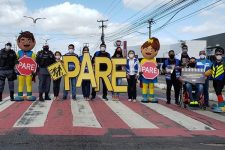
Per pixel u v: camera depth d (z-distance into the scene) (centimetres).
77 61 1509
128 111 1280
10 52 1417
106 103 1455
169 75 1478
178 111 1317
